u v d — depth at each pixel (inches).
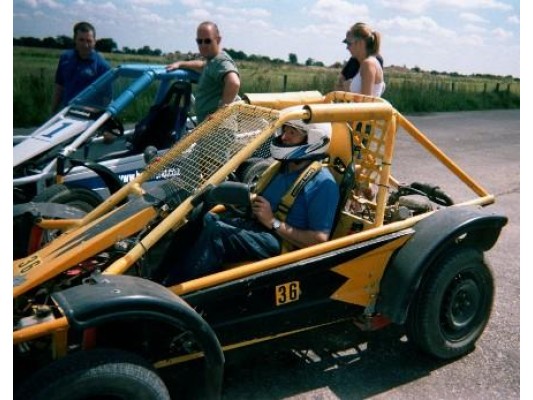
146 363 92.5
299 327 119.6
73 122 210.7
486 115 707.4
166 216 113.3
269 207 120.9
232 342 111.3
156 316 90.0
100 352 89.4
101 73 247.1
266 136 114.6
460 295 133.7
